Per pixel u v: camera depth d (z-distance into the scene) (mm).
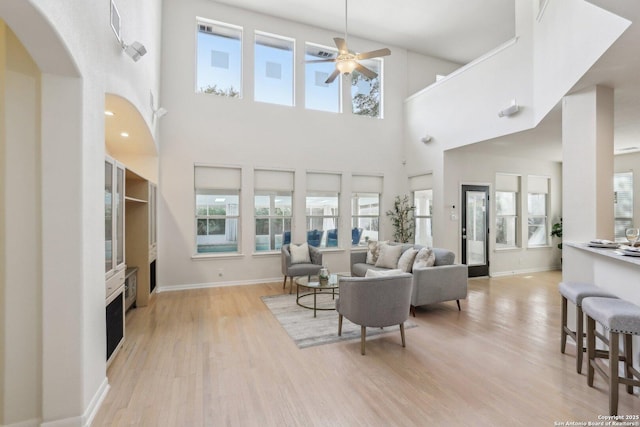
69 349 1906
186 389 2336
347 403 2162
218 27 5859
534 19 4176
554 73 3551
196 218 5668
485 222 6551
